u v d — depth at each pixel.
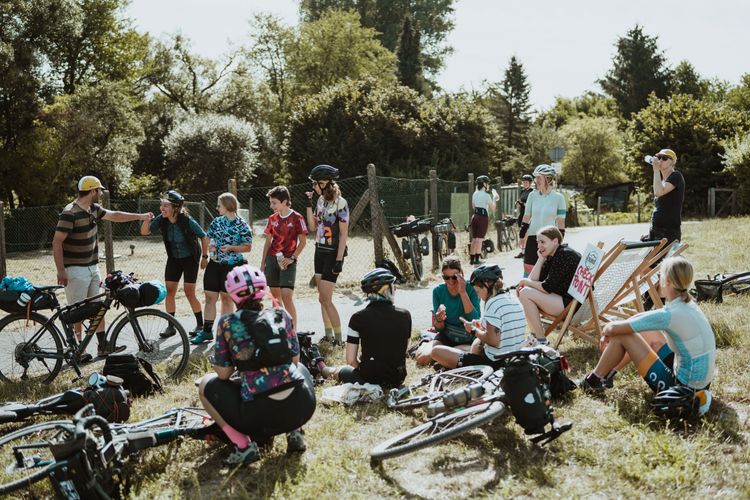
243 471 4.26
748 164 30.14
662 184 7.62
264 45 53.75
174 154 40.56
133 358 5.84
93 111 35.00
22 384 6.42
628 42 66.00
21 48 33.28
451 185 30.47
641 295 7.54
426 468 4.21
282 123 51.28
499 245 17.88
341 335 7.75
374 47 53.78
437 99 36.25
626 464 4.08
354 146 33.69
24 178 33.25
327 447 4.54
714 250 13.90
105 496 3.70
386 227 12.38
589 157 51.88
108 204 11.83
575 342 7.00
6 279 6.50
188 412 5.00
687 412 4.60
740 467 3.97
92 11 39.06
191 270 8.16
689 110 33.94
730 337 6.59
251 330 4.13
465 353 5.81
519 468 4.12
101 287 7.39
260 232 27.38
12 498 3.94
